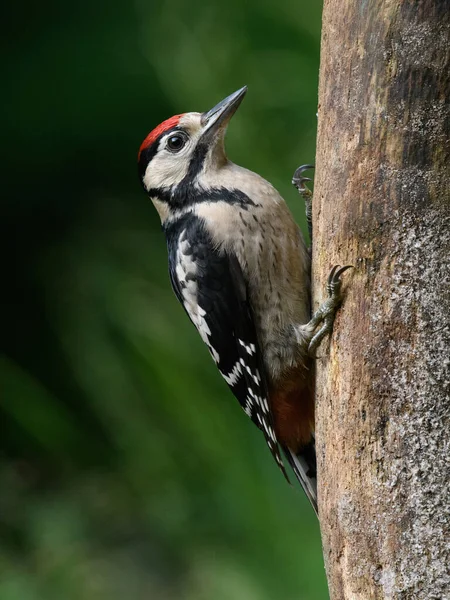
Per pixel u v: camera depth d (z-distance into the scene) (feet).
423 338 19.45
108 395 38.24
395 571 19.19
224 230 25.17
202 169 26.68
